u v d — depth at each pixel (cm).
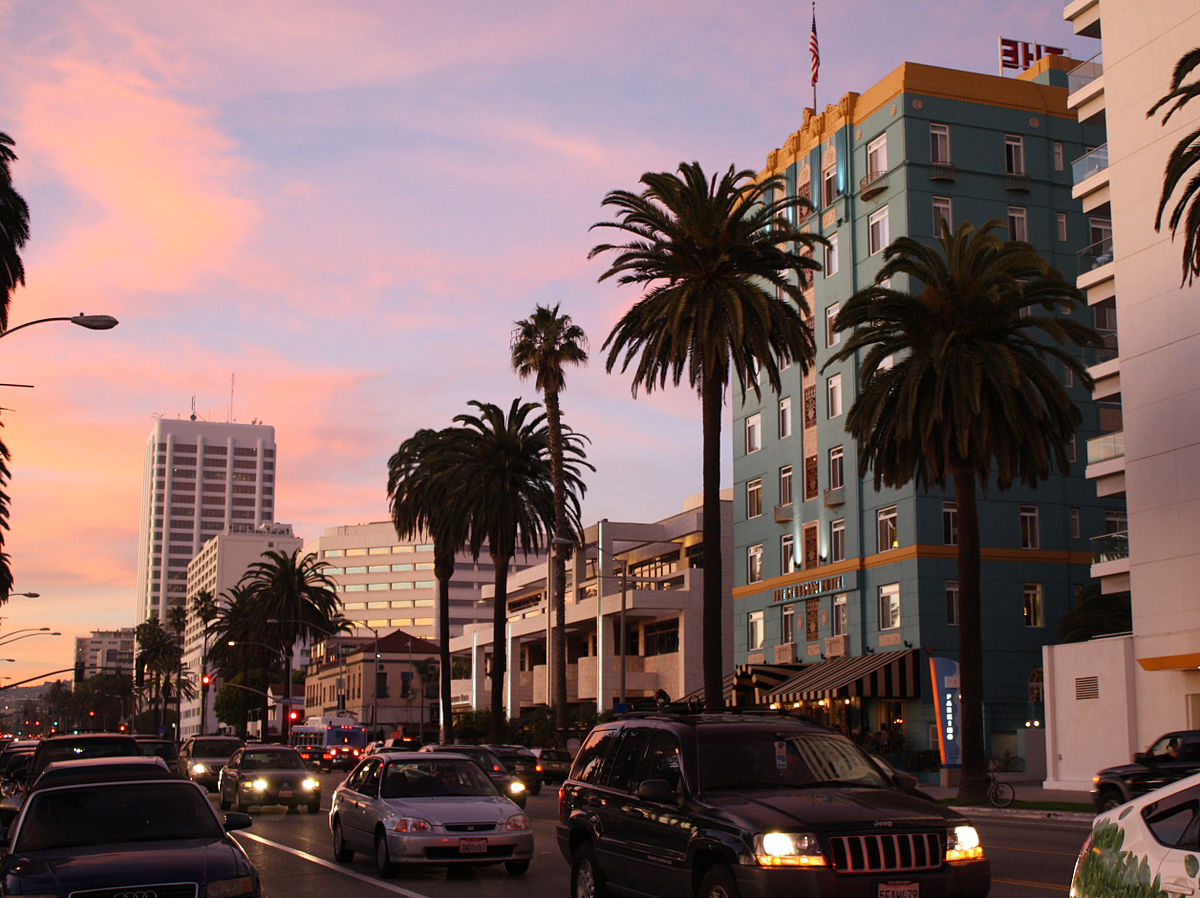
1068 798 3559
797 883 896
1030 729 4688
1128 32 3966
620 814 1148
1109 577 4062
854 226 5381
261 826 2572
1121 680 3791
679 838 1024
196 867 989
